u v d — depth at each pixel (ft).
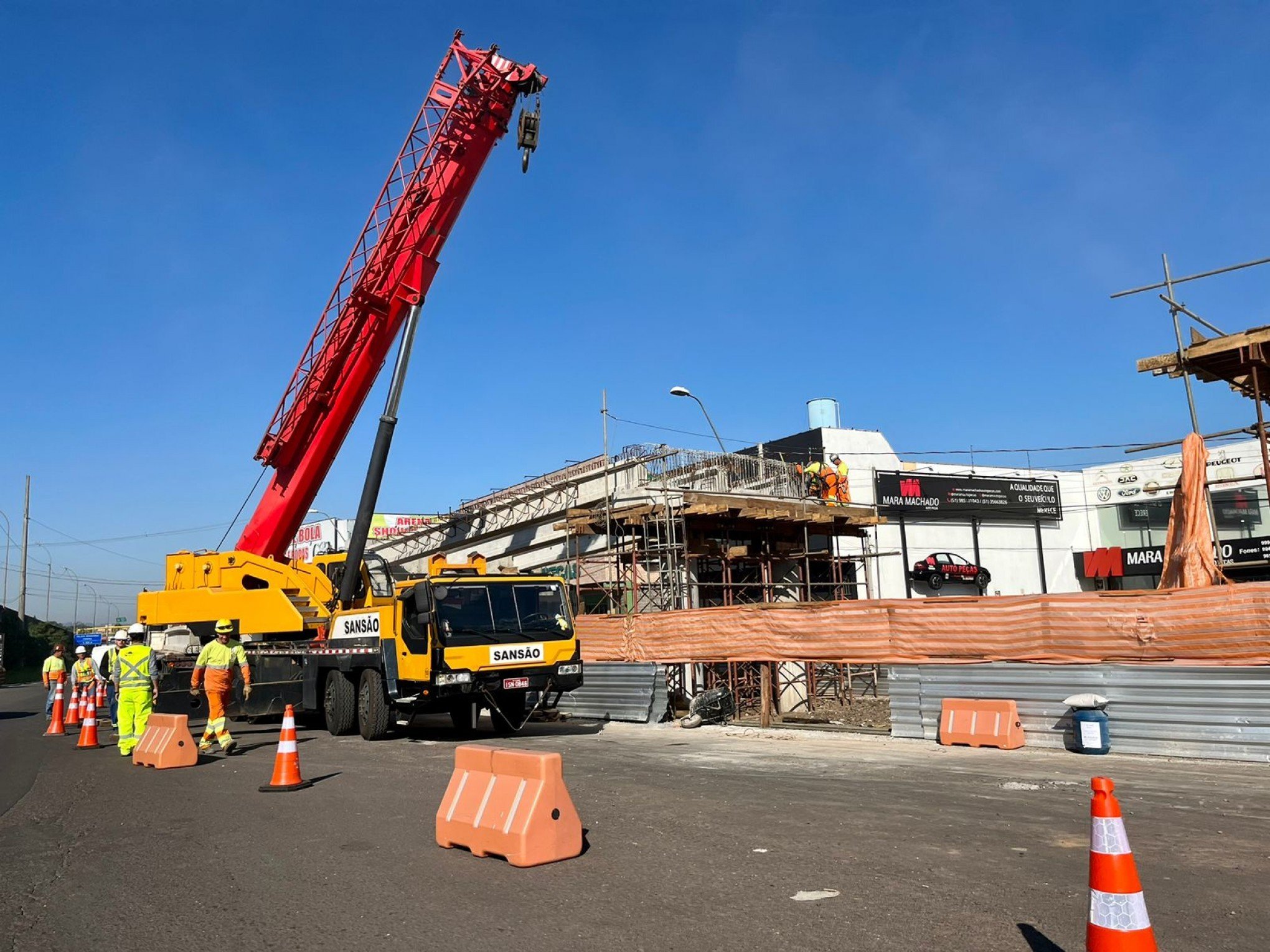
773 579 86.43
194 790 33.17
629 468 81.10
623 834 23.58
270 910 18.17
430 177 59.52
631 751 41.63
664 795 29.07
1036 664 39.88
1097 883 12.41
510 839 20.67
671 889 18.53
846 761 36.42
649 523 72.90
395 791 31.17
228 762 40.75
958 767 33.83
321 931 16.75
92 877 21.25
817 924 16.19
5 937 17.04
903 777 31.89
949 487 114.11
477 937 16.10
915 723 42.98
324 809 28.43
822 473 88.89
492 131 60.23
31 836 26.35
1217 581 42.37
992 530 119.14
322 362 59.88
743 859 20.68
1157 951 12.76
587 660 62.69
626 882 19.15
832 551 87.81
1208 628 35.63
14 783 37.50
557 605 48.19
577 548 79.82
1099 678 37.24
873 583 104.37
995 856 20.35
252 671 55.88
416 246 58.59
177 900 19.08
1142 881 18.21
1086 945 13.69
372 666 48.06
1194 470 44.60
